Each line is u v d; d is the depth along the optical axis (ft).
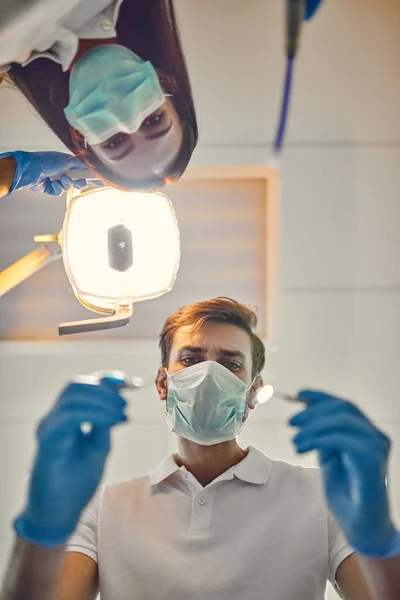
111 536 4.34
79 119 4.19
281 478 4.59
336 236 7.19
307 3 4.31
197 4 6.79
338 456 3.79
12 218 7.40
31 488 3.63
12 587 3.70
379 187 7.14
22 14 3.67
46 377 7.25
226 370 4.26
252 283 7.56
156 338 7.50
